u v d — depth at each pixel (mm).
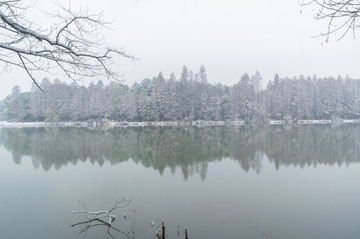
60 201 12641
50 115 65000
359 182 15164
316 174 17188
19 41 3215
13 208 11820
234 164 20188
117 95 73312
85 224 10008
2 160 22625
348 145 28984
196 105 67125
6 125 68000
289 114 69188
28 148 28844
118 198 12875
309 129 49531
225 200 12414
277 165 19719
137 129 52344
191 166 19703
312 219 10273
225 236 8953
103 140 35094
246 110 67312
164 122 67312
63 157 23875
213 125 62406
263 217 10445
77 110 69500
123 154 25000
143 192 13703
